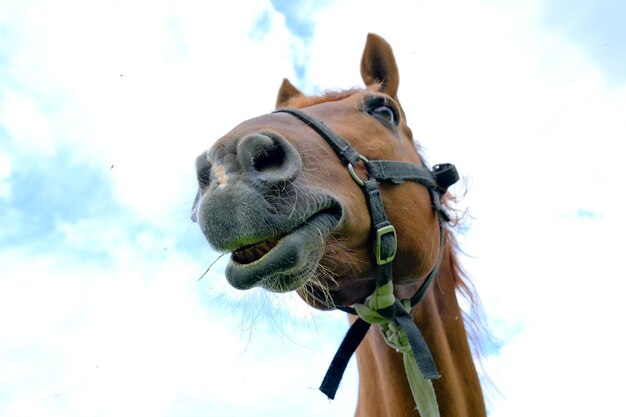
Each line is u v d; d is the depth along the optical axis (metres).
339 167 2.83
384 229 2.83
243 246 2.30
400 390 3.35
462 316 4.00
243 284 2.25
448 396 3.41
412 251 3.07
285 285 2.29
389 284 2.95
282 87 4.43
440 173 3.62
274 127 2.60
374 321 3.11
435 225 3.46
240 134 2.33
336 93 3.75
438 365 3.46
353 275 2.80
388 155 3.20
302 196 2.34
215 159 2.30
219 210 2.17
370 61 4.18
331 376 3.23
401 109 3.97
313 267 2.35
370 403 3.67
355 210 2.73
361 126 3.25
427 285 3.41
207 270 2.59
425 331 3.50
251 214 2.15
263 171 2.29
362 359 3.80
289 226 2.25
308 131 2.81
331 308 3.08
